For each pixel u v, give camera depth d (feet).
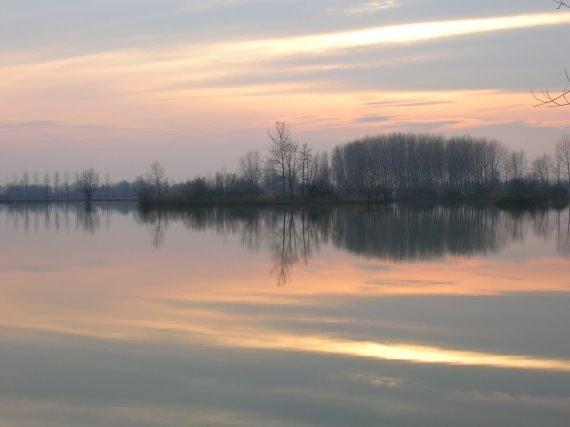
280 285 66.95
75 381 36.40
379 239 116.98
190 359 40.16
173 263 86.33
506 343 43.62
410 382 35.78
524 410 31.86
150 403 33.12
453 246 104.37
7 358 40.75
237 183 288.30
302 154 281.13
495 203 274.16
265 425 30.45
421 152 334.85
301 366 38.65
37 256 96.43
